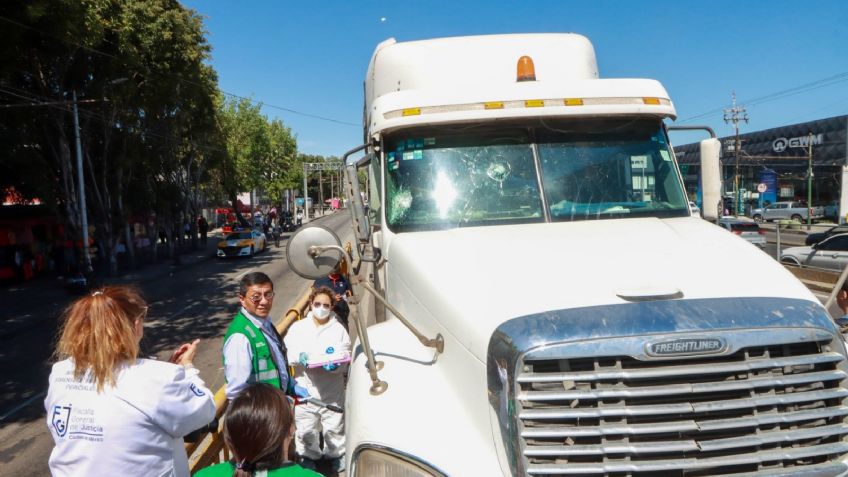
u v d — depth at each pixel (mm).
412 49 4746
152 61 21406
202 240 35188
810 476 2131
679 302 2240
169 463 2139
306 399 3777
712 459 2092
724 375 2141
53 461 2084
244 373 3467
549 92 3791
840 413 2160
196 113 27312
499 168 3738
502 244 3021
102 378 2053
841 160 40688
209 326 12375
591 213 3621
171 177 28719
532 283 2508
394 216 3732
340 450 4285
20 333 12688
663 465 2062
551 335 2123
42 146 21219
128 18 19531
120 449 2021
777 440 2113
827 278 10211
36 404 7992
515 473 2078
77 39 14125
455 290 2646
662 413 2072
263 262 25672
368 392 2582
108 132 21719
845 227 13703
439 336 2627
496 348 2201
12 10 12172
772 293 2336
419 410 2418
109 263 22406
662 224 3355
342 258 2895
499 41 4746
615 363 2115
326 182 99938
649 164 3828
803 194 44469
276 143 56156
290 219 49281
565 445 2084
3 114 17969
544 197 3650
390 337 3008
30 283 20516
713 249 2816
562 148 3807
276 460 2150
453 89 3852
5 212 22484
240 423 2117
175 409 2125
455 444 2271
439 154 3779
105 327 2080
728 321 2148
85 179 22781
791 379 2145
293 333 4258
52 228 23938
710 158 4223
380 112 3816
